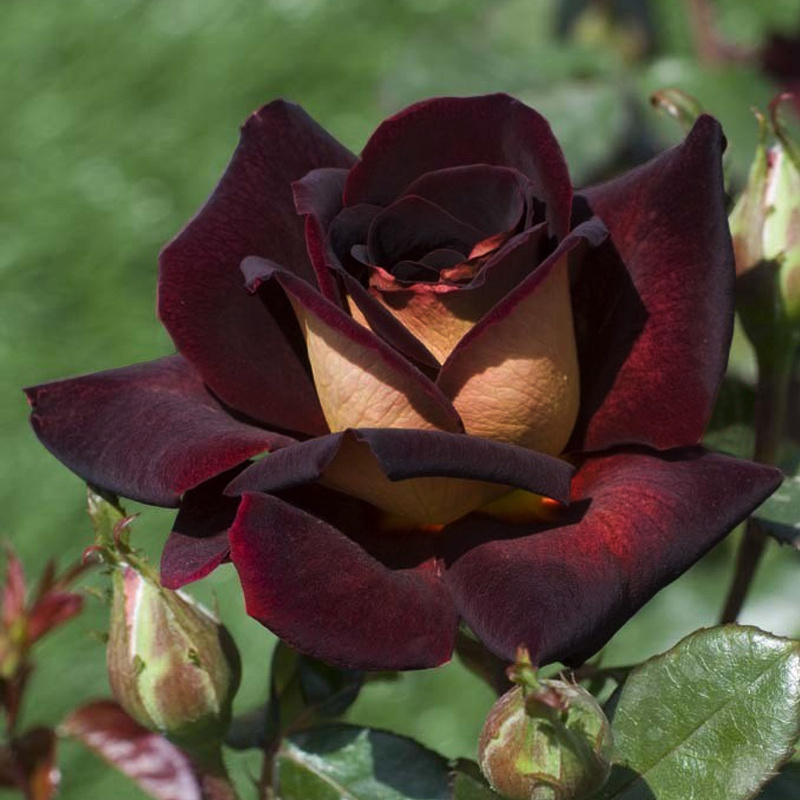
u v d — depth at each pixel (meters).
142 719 0.86
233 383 0.85
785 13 2.48
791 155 0.88
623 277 0.84
